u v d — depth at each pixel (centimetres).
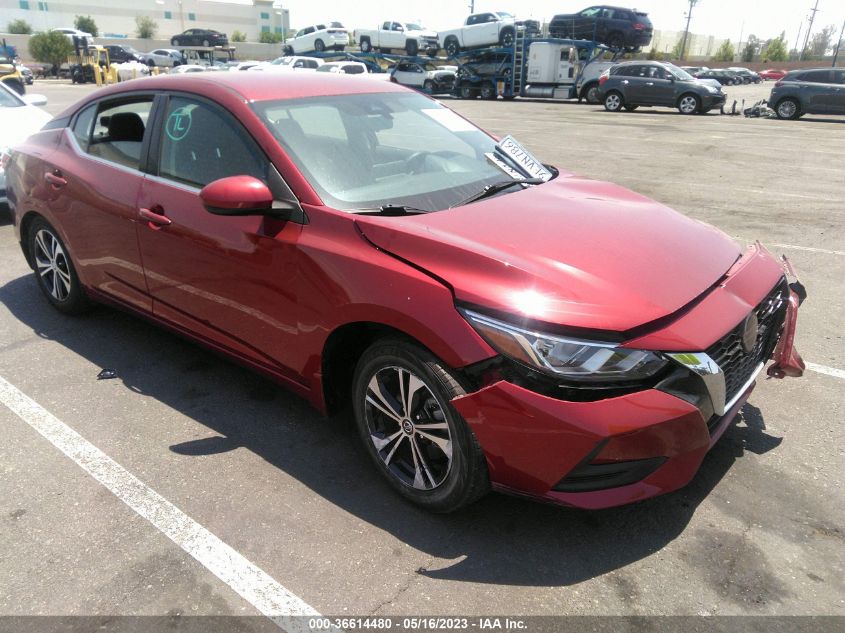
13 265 569
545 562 237
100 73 3809
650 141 1434
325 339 266
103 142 383
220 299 313
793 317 293
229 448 307
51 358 397
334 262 258
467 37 2950
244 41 9019
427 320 230
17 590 225
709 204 818
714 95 2159
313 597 222
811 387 359
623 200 321
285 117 308
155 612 216
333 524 256
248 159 298
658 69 2227
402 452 271
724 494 272
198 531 253
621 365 214
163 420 330
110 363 391
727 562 236
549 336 215
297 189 279
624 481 225
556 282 228
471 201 298
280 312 284
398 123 349
